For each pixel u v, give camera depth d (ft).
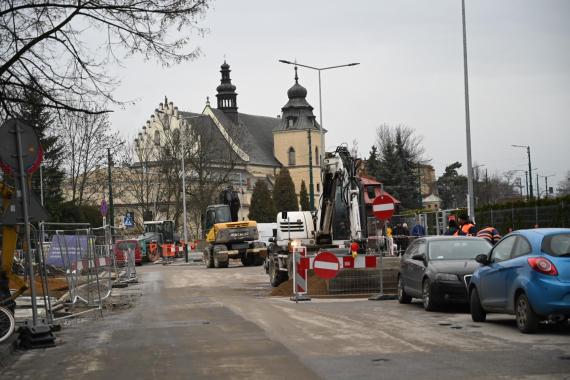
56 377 37.78
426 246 66.74
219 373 36.27
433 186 482.69
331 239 99.96
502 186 424.05
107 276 85.71
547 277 45.21
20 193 49.67
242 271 156.15
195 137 302.25
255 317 60.80
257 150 540.52
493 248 53.06
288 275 100.12
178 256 266.77
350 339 45.88
